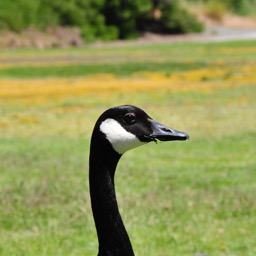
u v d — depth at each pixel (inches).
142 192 668.1
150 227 559.8
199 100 1318.9
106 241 281.0
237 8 4547.2
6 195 649.0
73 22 3085.6
